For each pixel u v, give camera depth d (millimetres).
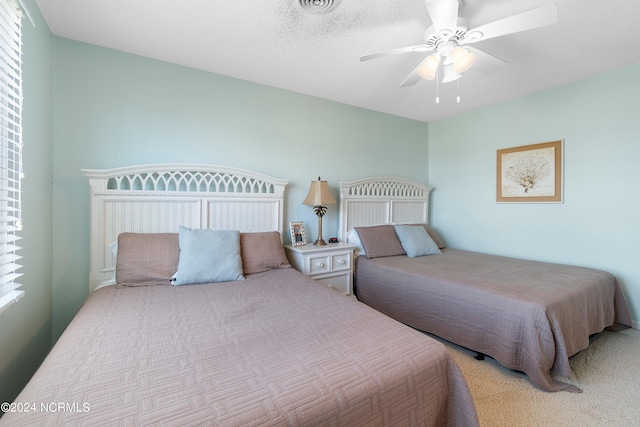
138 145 2354
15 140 1479
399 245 3311
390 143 3906
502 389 1790
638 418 1549
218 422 745
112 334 1214
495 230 3521
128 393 839
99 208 2096
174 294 1745
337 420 857
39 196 1825
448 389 1151
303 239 3070
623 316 2484
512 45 2164
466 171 3828
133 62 2326
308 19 1874
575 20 1856
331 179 3404
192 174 2510
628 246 2566
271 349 1120
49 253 1999
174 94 2486
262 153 2924
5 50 1227
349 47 2205
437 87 2934
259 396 845
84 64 2160
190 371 962
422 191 4117
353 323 1367
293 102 3104
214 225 2539
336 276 2928
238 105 2781
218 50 2266
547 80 2816
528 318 1814
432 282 2381
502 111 3424
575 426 1495
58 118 2076
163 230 2332
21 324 1572
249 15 1835
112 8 1776
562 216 2961
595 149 2732
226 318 1409
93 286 2074
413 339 1220
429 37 1651
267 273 2260
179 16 1853
